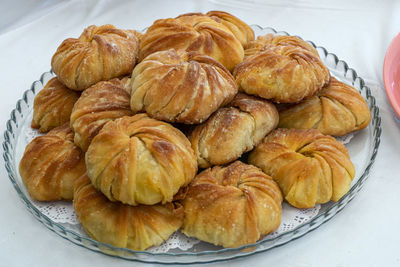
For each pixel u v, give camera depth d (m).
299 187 0.58
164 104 0.58
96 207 0.56
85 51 0.64
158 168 0.55
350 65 0.78
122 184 0.55
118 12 0.89
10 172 0.60
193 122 0.59
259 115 0.61
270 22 0.86
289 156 0.59
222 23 0.70
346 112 0.64
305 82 0.62
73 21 0.87
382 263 0.58
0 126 0.71
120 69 0.65
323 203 0.60
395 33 0.82
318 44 0.82
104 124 0.59
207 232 0.56
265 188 0.57
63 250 0.59
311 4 0.89
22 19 0.91
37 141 0.61
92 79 0.65
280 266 0.57
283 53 0.64
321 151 0.60
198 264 0.57
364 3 0.88
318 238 0.59
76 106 0.62
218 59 0.66
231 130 0.59
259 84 0.62
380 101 0.72
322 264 0.57
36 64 0.80
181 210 0.56
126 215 0.56
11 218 0.61
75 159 0.60
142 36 0.69
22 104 0.69
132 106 0.60
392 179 0.64
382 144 0.67
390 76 0.72
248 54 0.69
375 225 0.60
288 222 0.58
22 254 0.59
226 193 0.56
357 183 0.59
